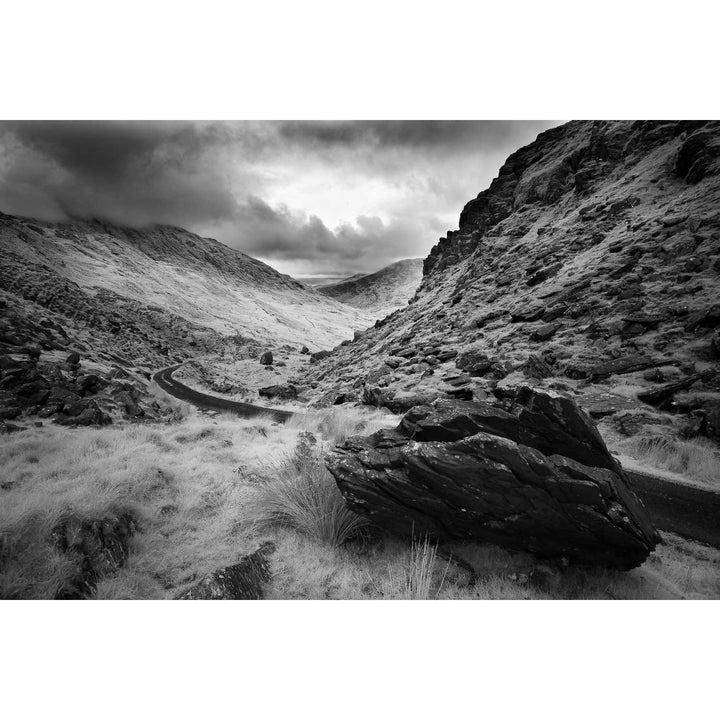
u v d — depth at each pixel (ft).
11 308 86.63
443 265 217.36
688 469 29.89
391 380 74.64
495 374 61.11
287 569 14.17
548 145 202.28
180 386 124.06
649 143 125.39
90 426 33.65
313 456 21.58
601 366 52.31
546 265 106.11
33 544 12.64
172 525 16.31
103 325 240.73
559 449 15.33
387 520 15.48
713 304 54.08
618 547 13.66
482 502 14.03
